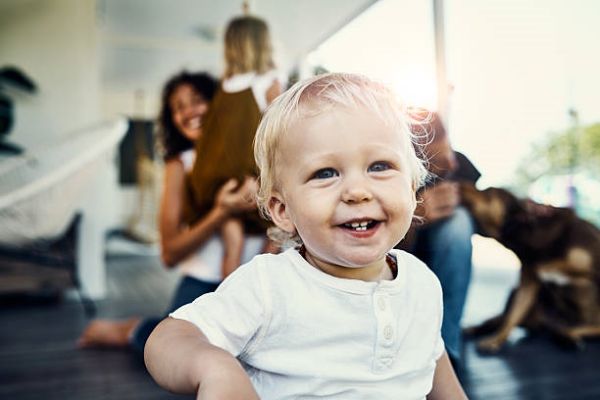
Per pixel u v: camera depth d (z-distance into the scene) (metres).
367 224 0.54
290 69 1.79
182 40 4.76
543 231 2.10
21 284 3.06
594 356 2.01
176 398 1.62
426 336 0.62
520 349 2.10
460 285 1.28
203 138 1.64
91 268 3.35
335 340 0.56
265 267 0.58
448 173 1.26
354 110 0.55
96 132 2.95
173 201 1.74
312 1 2.46
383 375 0.57
